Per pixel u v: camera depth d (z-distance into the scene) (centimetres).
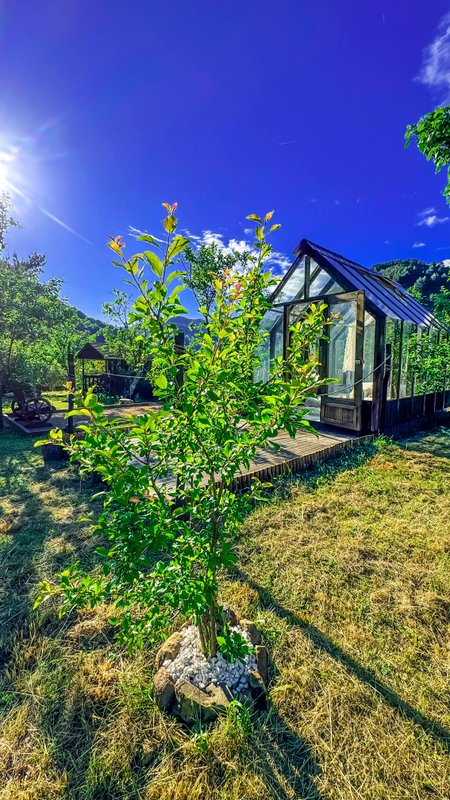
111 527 143
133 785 142
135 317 149
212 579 168
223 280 172
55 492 462
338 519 371
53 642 214
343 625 228
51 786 142
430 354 853
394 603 249
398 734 160
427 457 595
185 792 138
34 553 317
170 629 221
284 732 160
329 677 189
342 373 822
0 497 448
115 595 161
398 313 781
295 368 176
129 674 190
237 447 167
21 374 1056
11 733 162
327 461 566
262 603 247
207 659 187
